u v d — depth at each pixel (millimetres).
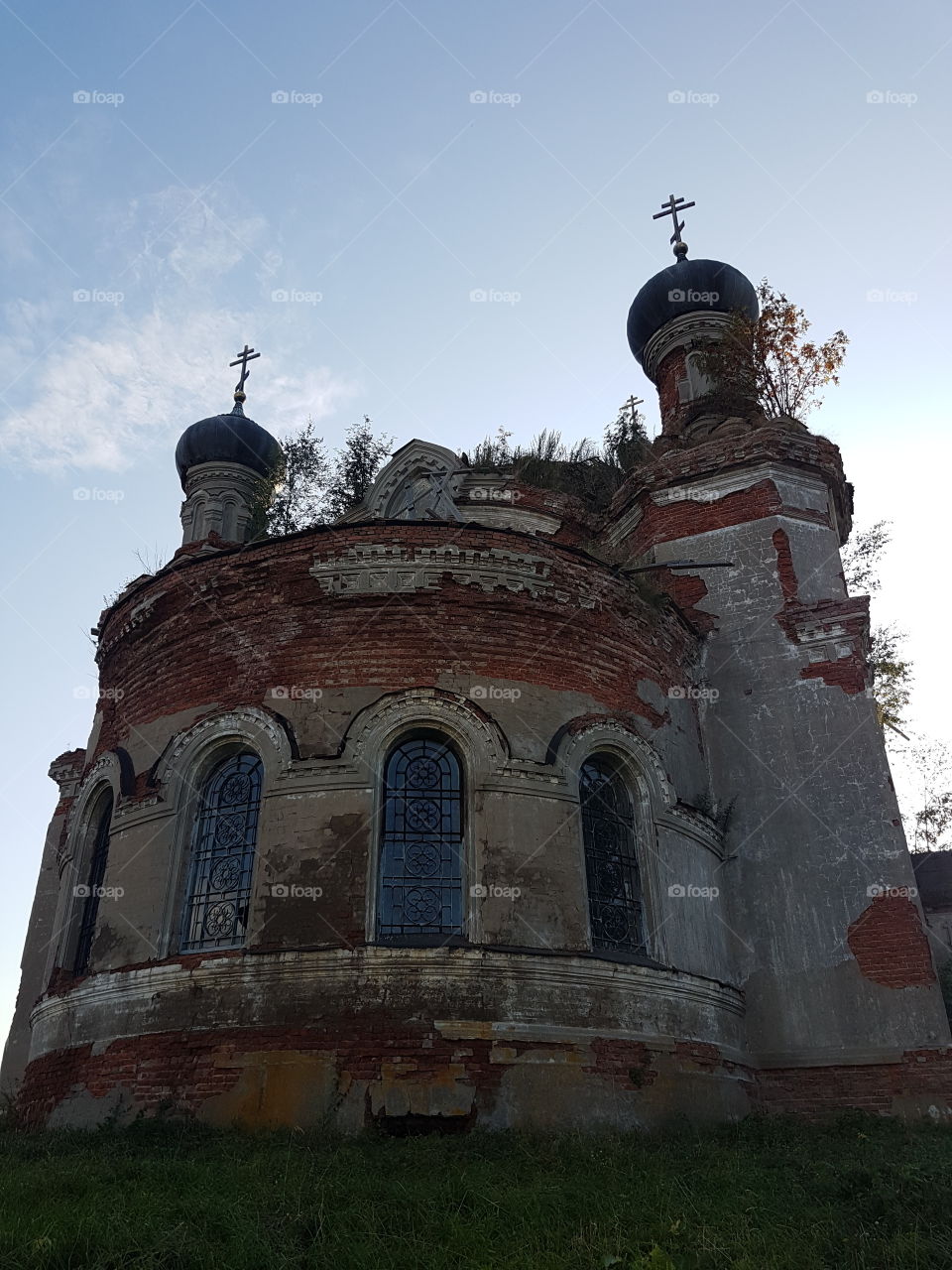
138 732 15375
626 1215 7273
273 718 14086
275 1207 7207
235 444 27859
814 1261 6340
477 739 13914
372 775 13484
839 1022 15430
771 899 16469
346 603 14664
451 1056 11883
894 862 16094
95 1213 6641
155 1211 6855
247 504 27719
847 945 15828
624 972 13344
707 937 15461
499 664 14562
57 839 22984
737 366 24156
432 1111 11539
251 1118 11570
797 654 18078
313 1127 11297
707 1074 13789
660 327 26906
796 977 15875
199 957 12805
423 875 13305
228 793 14312
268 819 13398
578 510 23406
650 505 20891
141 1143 10953
